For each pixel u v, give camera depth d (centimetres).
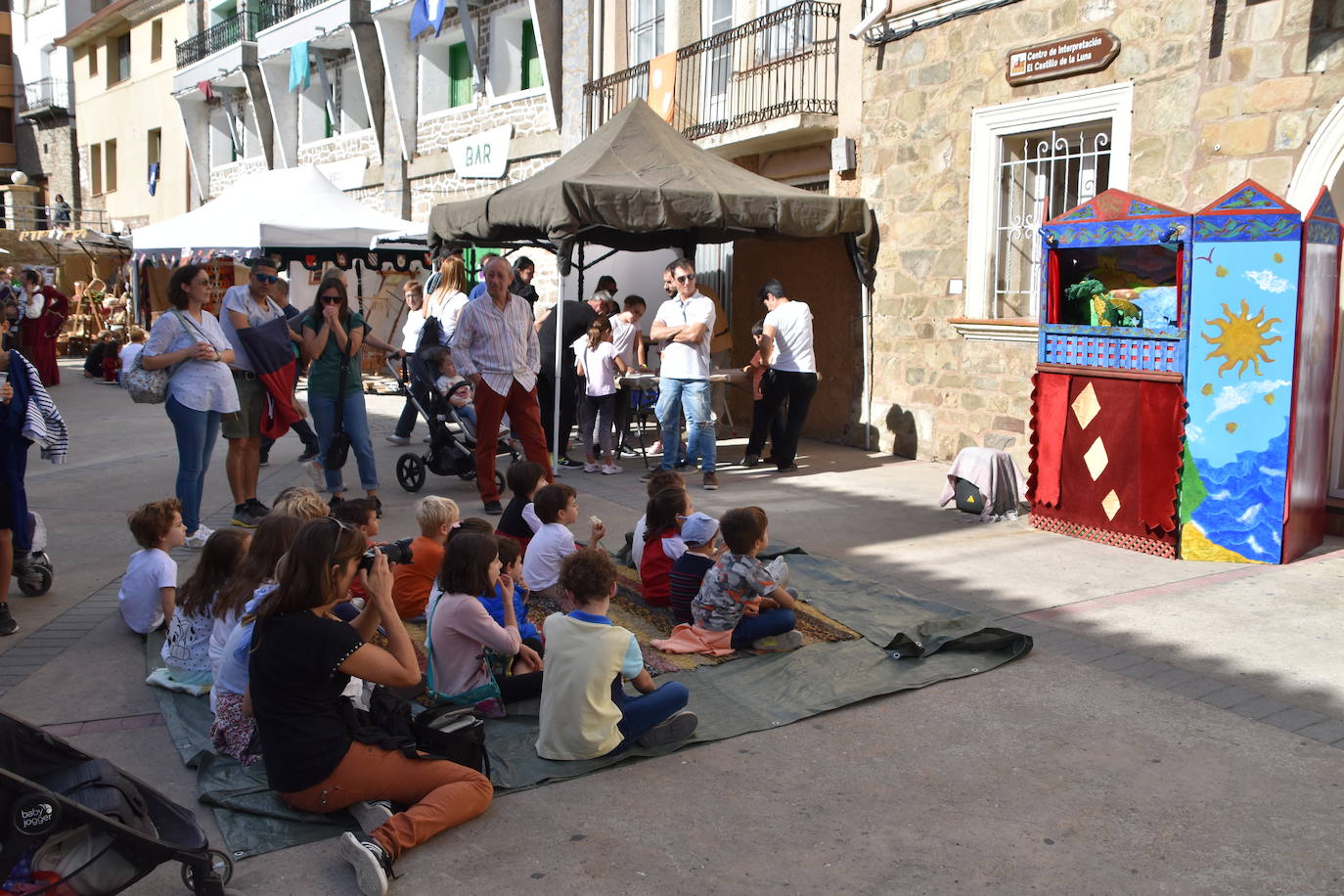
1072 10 838
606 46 1461
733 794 363
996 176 920
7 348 527
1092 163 859
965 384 959
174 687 444
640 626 536
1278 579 603
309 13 2153
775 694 447
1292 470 621
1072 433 709
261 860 320
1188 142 762
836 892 304
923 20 962
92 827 274
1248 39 720
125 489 889
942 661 482
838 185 1092
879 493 866
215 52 2669
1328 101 677
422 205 2000
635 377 959
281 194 1355
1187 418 646
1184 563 646
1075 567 640
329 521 331
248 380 724
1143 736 405
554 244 1070
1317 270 627
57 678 466
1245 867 312
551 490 560
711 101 1268
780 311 948
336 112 2303
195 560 651
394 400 1583
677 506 553
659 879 311
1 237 2638
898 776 376
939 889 304
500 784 366
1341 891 299
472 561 414
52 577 591
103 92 3459
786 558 658
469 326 782
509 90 1758
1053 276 715
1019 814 347
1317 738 400
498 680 434
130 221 3362
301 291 2116
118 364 1816
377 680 331
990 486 759
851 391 1097
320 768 323
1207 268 630
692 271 886
